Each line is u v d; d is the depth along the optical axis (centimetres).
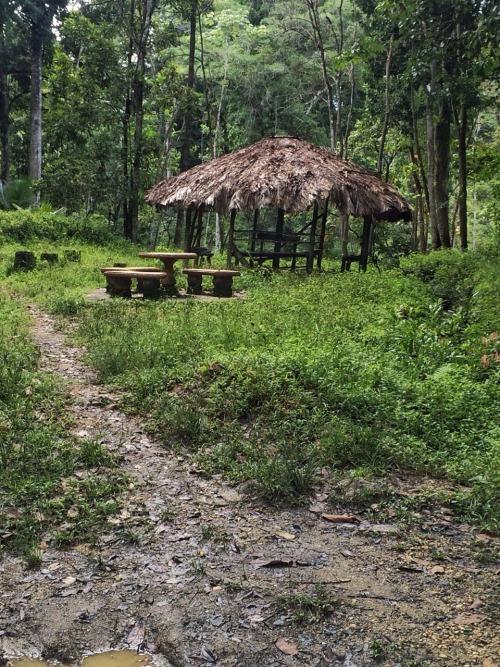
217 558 353
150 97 2675
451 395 595
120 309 1046
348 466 477
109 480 436
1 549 351
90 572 336
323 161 1558
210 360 676
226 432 530
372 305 1030
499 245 1700
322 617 299
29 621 297
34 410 559
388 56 2039
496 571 346
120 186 2605
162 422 544
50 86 2872
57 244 2188
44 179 2598
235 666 269
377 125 2847
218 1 3706
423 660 270
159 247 2480
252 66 3478
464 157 1828
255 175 1499
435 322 878
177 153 3644
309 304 1048
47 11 2773
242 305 1091
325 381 601
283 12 3416
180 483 450
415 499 423
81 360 749
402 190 3481
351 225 2936
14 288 1289
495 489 431
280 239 1803
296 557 357
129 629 294
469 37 1209
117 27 2648
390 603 313
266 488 430
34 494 411
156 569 340
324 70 2488
